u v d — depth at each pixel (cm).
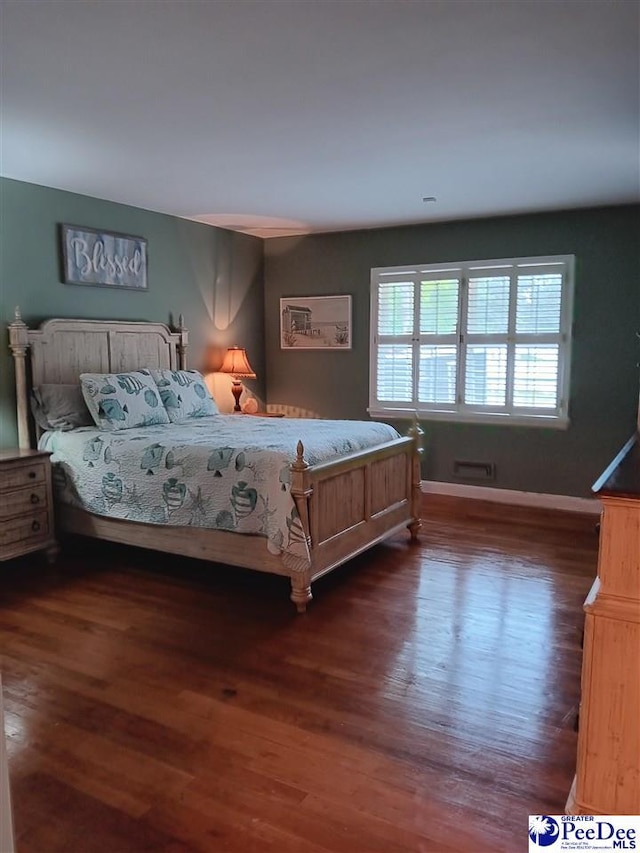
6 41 219
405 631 304
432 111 284
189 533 360
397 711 238
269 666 272
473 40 218
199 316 562
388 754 212
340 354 607
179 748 216
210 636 301
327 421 463
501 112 287
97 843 175
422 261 557
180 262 539
